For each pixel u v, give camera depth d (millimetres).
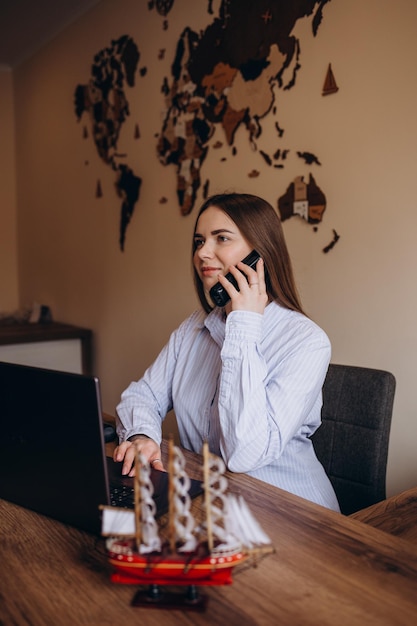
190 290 2967
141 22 3135
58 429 949
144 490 771
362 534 972
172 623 738
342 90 2064
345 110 2061
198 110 2779
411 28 1829
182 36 2840
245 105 2486
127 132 3342
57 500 1006
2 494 1110
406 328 1923
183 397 1574
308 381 1338
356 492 1567
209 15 2656
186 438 1569
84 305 3939
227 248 1423
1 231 4781
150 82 3111
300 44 2207
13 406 999
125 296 3496
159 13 2988
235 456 1249
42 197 4379
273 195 2393
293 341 1390
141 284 3342
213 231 1435
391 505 1164
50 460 985
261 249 1421
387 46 1905
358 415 1582
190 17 2779
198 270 1491
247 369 1268
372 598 787
